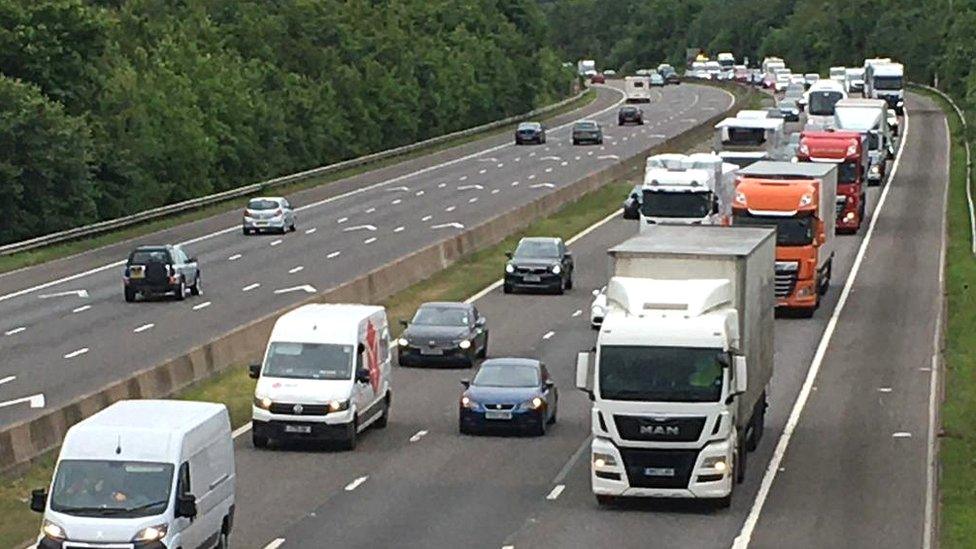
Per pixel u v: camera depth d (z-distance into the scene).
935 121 165.00
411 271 73.81
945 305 66.62
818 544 32.53
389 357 46.34
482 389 44.72
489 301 70.19
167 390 46.56
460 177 124.94
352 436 41.94
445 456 41.41
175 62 120.56
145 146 106.75
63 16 107.31
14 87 96.25
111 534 26.45
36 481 36.72
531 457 41.41
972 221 93.12
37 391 48.00
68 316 64.12
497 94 180.50
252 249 85.94
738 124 97.44
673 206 72.12
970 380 51.19
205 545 28.64
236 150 118.88
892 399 49.47
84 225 97.50
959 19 193.50
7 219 95.00
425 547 31.80
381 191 116.62
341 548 31.62
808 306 65.38
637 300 36.19
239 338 53.62
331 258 81.38
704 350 35.34
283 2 151.38
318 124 134.12
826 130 104.62
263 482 37.97
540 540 32.59
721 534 33.34
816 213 65.38
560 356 57.25
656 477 35.16
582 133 151.25
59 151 96.81
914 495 37.22
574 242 89.38
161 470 27.19
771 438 43.78
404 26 173.25
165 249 68.25
